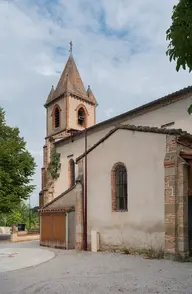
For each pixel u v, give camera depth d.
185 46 4.07
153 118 20.94
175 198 13.20
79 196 18.55
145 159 15.01
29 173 31.44
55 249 19.14
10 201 29.00
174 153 13.58
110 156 17.11
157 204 14.13
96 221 17.36
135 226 15.05
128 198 15.63
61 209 19.64
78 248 18.16
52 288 8.57
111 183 16.81
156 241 13.95
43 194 32.59
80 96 39.34
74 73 40.66
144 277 9.52
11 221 43.94
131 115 22.80
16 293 8.16
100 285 8.72
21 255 16.45
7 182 29.12
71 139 30.00
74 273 10.74
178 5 4.16
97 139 26.83
